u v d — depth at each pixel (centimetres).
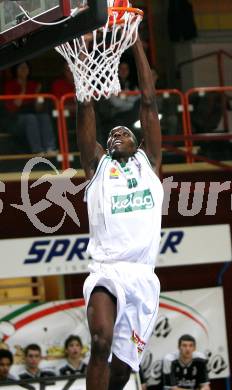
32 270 2194
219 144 2316
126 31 1230
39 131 2184
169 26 2861
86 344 2234
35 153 2178
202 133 2316
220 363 2319
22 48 1309
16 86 2492
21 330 2209
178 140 2295
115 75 1232
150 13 2997
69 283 2420
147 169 1195
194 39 2952
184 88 2786
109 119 2180
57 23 1219
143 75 1233
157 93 2300
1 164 2162
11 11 1313
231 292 2402
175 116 2305
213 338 2316
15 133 2172
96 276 1165
